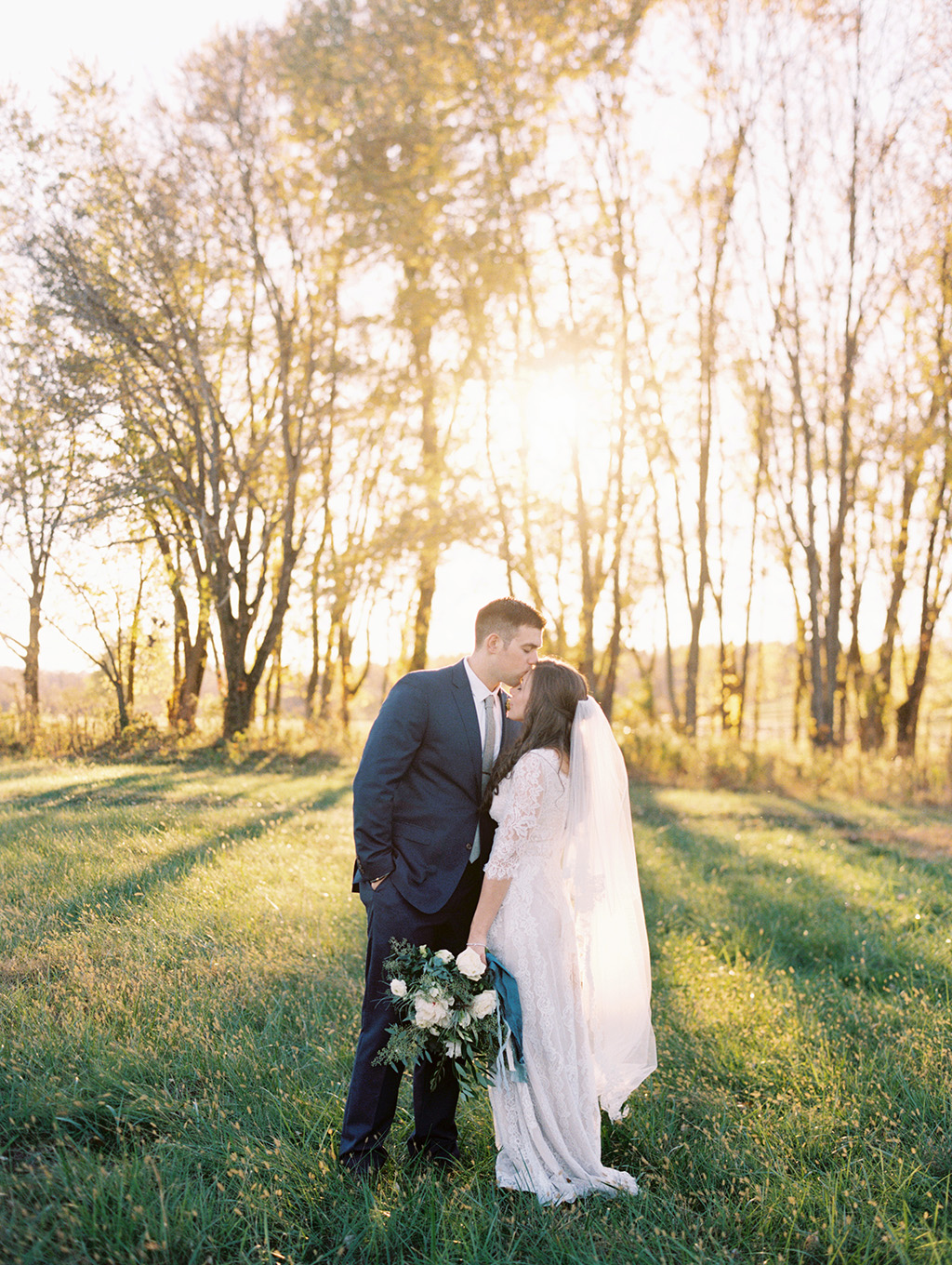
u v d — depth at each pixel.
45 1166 2.72
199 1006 4.01
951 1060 3.89
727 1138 3.25
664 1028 4.34
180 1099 3.27
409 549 19.25
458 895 3.10
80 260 17.88
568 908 3.17
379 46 18.56
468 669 3.25
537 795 3.03
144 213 18.11
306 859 7.44
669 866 8.43
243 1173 2.74
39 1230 2.41
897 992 5.11
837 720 22.61
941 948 5.88
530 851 3.10
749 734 27.56
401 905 3.04
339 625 24.55
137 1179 2.62
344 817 10.09
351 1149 2.96
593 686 20.02
